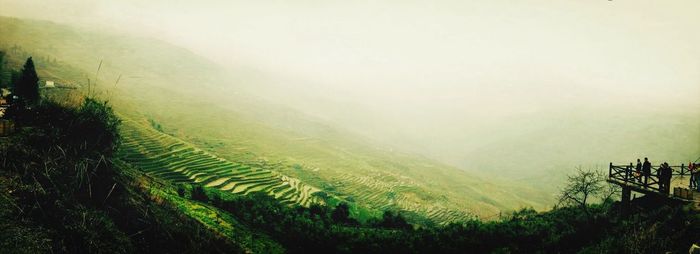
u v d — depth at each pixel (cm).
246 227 1838
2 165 1075
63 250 935
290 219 1989
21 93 2166
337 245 1797
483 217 4272
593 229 2197
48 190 1083
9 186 1016
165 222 1362
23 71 2228
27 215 964
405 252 1844
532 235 2170
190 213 1667
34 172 1113
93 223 1085
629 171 2283
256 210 2056
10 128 1243
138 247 1159
